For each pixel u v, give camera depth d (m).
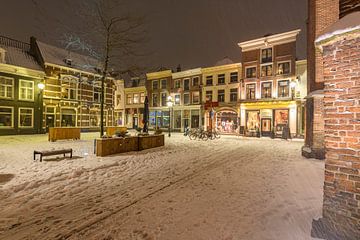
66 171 7.32
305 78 25.41
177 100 36.53
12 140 17.66
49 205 4.68
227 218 4.02
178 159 9.98
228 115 31.19
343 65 3.08
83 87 29.83
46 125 26.06
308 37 11.86
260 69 28.42
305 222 3.81
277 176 7.02
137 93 41.91
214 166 8.62
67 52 30.06
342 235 3.02
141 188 5.83
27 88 24.42
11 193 5.32
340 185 3.08
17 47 26.30
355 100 2.96
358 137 2.92
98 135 24.16
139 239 3.37
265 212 4.25
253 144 17.77
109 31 14.78
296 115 25.38
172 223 3.86
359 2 3.31
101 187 5.88
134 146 12.23
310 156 10.36
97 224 3.86
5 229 3.69
